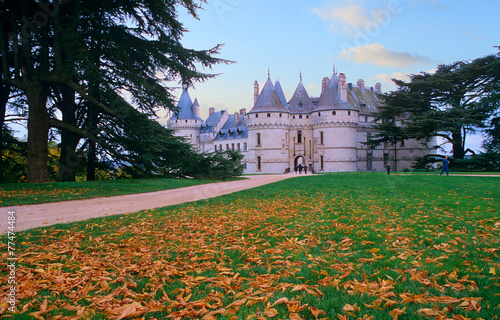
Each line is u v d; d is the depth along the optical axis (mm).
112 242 6594
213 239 6598
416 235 6480
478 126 43531
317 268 4727
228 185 23203
